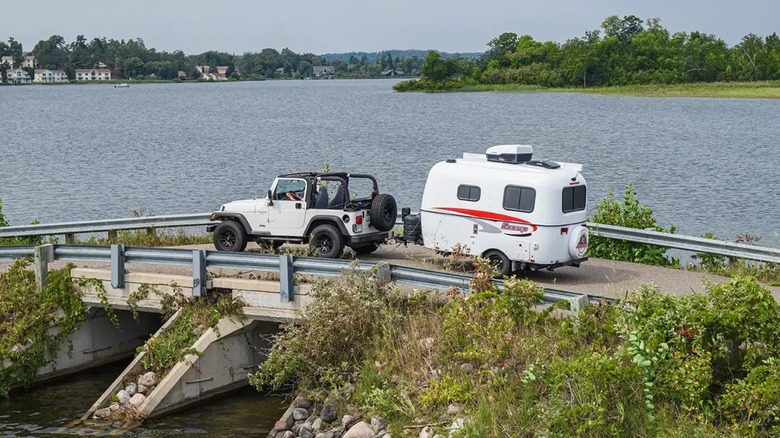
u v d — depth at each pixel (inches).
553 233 685.9
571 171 705.6
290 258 618.2
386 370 540.4
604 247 836.6
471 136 3083.2
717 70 6919.3
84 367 689.6
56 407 610.2
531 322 543.2
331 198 762.8
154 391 585.3
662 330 483.2
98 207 1572.3
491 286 566.9
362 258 797.2
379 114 4512.8
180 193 1732.3
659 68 7101.4
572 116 4173.2
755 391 448.8
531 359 510.0
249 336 645.9
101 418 583.5
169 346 617.6
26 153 2603.3
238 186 1825.8
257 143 2851.9
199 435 553.6
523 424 467.5
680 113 4301.2
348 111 4859.7
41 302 674.8
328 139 2977.4
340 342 574.9
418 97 6781.5
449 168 734.5
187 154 2517.2
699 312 482.9
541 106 5098.4
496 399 490.3
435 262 763.4
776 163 2202.3
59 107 5851.4
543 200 682.8
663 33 7564.0
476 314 546.9
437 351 542.6
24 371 645.3
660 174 1989.4
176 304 652.7
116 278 668.1
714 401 474.3
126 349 719.1
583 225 714.8
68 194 1739.7
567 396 470.0
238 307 627.8
